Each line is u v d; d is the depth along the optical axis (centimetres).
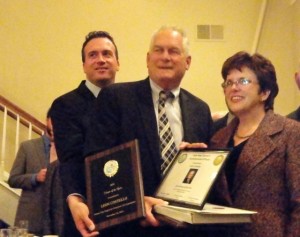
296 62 594
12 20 582
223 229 191
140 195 186
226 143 213
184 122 221
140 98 219
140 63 600
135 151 193
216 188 201
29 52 582
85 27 593
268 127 200
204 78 607
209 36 612
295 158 190
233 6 618
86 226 195
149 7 607
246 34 616
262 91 207
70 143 238
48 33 587
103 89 224
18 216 366
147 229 204
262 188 193
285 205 192
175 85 222
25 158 392
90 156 203
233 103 208
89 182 198
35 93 579
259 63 207
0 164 549
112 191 192
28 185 368
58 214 302
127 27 601
